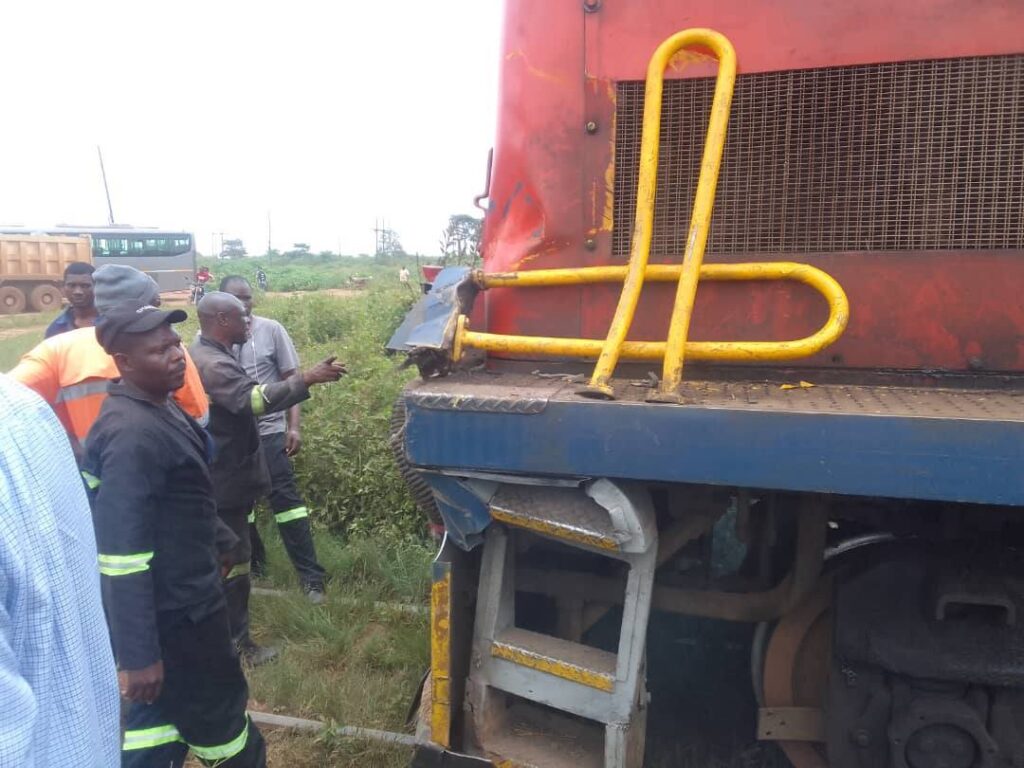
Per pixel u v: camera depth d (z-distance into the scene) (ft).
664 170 8.52
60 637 4.39
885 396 7.35
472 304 9.06
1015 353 7.73
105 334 8.36
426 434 7.39
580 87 8.68
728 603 9.36
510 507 7.75
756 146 8.24
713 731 11.27
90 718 4.58
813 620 9.16
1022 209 7.66
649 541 7.45
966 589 7.55
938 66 7.74
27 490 4.25
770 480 6.52
